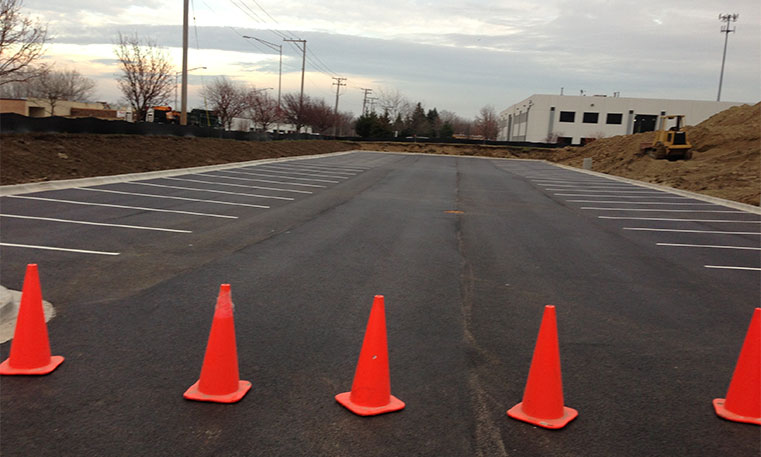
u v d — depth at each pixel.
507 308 6.52
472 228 12.50
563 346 5.35
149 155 21.14
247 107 63.34
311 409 3.89
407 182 23.83
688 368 4.92
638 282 8.10
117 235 9.59
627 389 4.43
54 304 5.91
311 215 13.15
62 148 17.27
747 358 3.99
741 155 29.72
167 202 13.65
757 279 8.62
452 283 7.56
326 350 4.97
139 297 6.27
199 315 5.73
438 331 5.61
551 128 84.25
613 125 83.62
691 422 3.93
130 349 4.80
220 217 12.11
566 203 18.44
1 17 18.03
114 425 3.57
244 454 3.31
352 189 19.59
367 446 3.45
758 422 3.92
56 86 58.09
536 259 9.43
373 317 3.90
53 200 12.55
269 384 4.25
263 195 16.27
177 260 8.11
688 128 39.06
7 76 22.05
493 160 53.84
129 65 33.19
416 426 3.72
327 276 7.61
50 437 3.40
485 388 4.34
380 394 3.88
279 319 5.75
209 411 3.80
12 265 7.33
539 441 3.59
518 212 15.71
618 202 19.00
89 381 4.18
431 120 126.62
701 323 6.26
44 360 4.33
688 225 14.21
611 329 5.92
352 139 67.44
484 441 3.57
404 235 11.15
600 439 3.65
